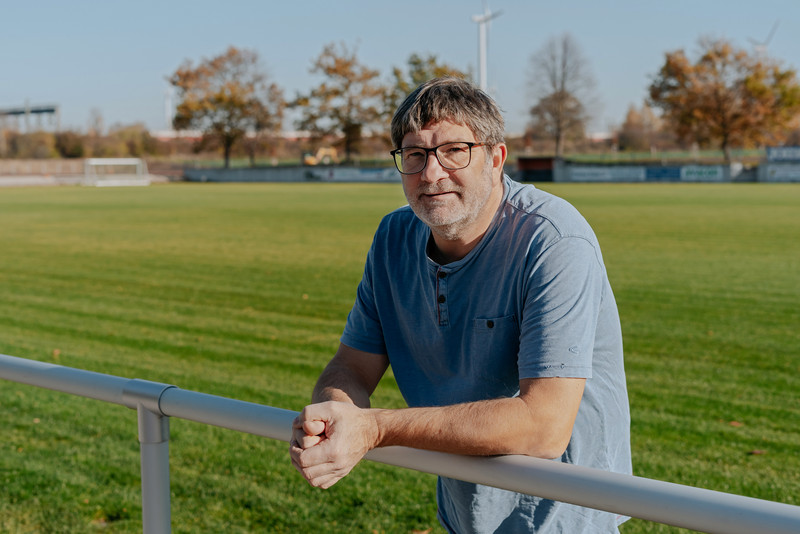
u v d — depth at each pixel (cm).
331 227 1980
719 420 474
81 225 2106
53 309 898
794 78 5684
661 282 1023
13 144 8638
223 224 2098
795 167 4606
